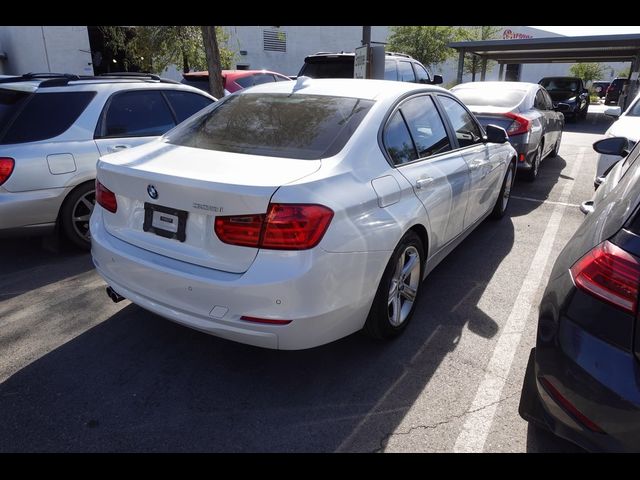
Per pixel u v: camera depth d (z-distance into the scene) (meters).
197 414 2.59
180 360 3.04
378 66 7.94
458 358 3.10
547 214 6.16
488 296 3.93
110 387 2.78
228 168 2.55
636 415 1.74
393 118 3.18
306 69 10.90
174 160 2.74
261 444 2.40
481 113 6.96
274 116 3.15
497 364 3.04
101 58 19.03
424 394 2.76
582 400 1.86
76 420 2.53
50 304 3.70
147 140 4.82
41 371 2.91
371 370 2.96
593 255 1.94
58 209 4.32
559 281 2.10
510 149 5.51
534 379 2.25
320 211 2.37
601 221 2.14
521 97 7.46
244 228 2.33
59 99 4.41
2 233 4.11
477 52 22.86
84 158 4.38
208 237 2.45
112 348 3.15
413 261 3.26
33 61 18.28
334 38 24.62
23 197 4.09
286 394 2.75
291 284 2.32
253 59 22.72
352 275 2.55
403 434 2.48
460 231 4.14
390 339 3.24
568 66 43.88
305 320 2.39
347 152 2.76
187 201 2.46
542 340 2.06
